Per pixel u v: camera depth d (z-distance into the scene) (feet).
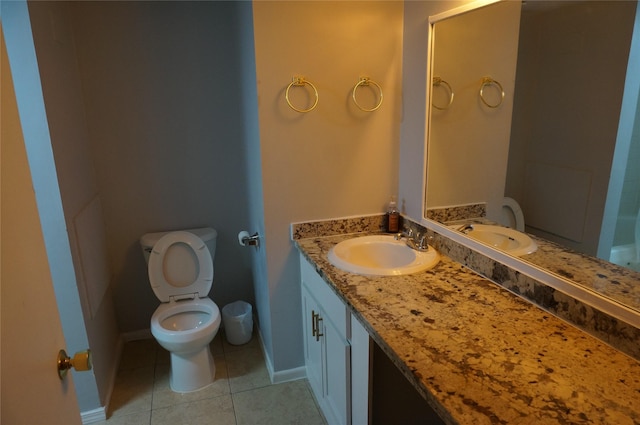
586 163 3.76
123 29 7.86
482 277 5.27
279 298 7.18
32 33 5.57
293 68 6.24
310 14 6.14
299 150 6.56
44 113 5.78
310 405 7.06
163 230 8.90
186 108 8.48
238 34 7.70
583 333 3.93
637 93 3.26
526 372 3.39
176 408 7.10
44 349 3.01
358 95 6.62
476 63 5.08
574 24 3.75
